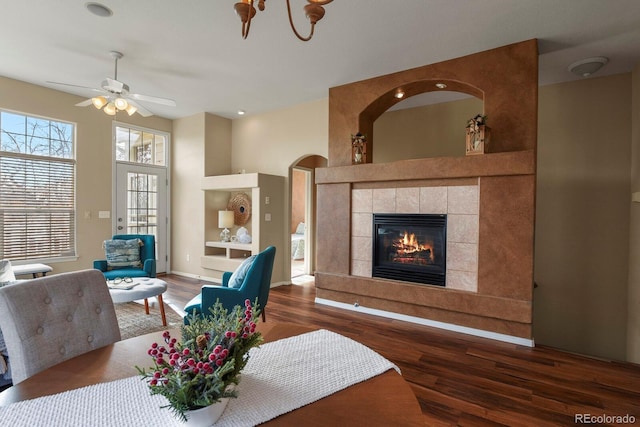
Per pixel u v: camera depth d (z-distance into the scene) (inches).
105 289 63.1
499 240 135.9
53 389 43.5
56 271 199.6
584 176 165.3
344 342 60.2
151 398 41.6
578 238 166.6
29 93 188.2
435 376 106.3
